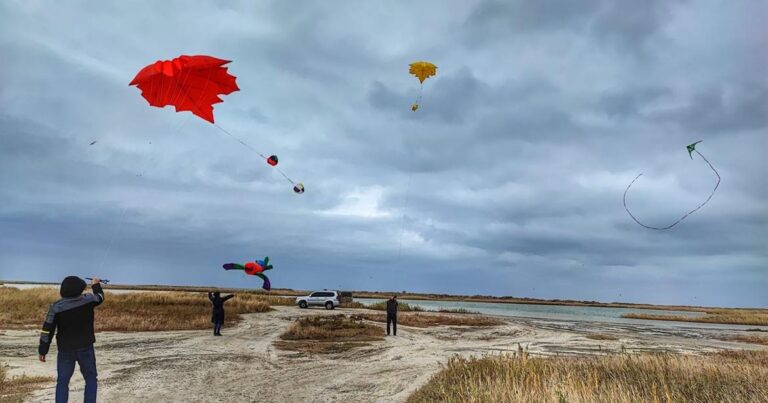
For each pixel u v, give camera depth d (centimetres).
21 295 3341
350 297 5319
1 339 1563
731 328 4188
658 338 2645
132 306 3111
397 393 911
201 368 1136
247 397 848
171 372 1070
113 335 1803
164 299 3650
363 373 1140
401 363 1325
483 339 2208
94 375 625
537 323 3609
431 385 915
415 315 3703
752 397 770
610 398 732
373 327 2447
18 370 1027
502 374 926
